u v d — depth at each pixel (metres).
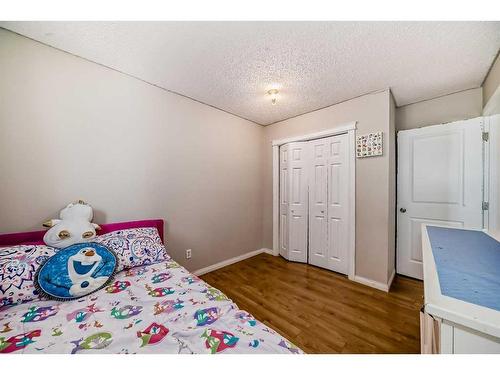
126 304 1.12
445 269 0.92
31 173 1.50
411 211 2.51
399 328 1.62
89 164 1.76
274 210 3.37
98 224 1.80
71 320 0.99
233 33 1.43
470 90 2.24
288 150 3.14
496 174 2.04
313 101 2.55
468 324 0.60
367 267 2.36
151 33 1.44
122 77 1.94
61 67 1.62
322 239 2.84
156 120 2.18
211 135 2.72
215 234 2.79
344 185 2.61
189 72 1.93
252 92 2.33
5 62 1.41
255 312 1.83
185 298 1.17
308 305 1.94
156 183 2.19
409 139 2.52
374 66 1.82
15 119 1.44
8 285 1.10
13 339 0.86
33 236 1.47
